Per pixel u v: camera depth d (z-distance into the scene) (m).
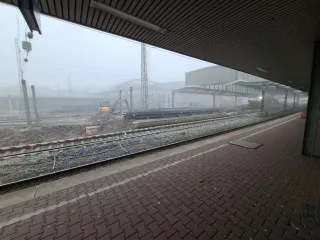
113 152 6.79
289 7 3.60
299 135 9.51
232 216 3.04
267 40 5.40
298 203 3.40
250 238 2.57
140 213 3.13
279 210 3.20
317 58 5.58
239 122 15.40
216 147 7.36
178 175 4.68
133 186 4.11
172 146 7.54
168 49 6.58
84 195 3.74
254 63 8.57
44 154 6.46
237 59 7.82
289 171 4.89
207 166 5.29
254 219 2.97
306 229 2.73
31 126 17.41
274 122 15.22
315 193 3.75
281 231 2.70
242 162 5.59
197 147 7.42
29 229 2.76
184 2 3.59
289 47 6.00
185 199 3.56
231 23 4.39
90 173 4.88
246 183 4.22
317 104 5.82
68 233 2.67
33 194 3.81
